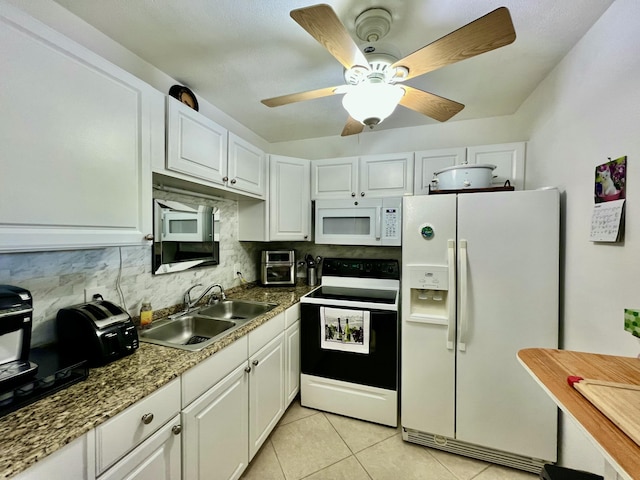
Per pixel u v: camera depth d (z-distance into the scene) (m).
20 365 0.86
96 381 0.93
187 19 1.22
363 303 1.94
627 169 1.03
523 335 1.50
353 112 1.26
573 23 1.22
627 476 0.45
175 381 1.01
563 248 1.47
